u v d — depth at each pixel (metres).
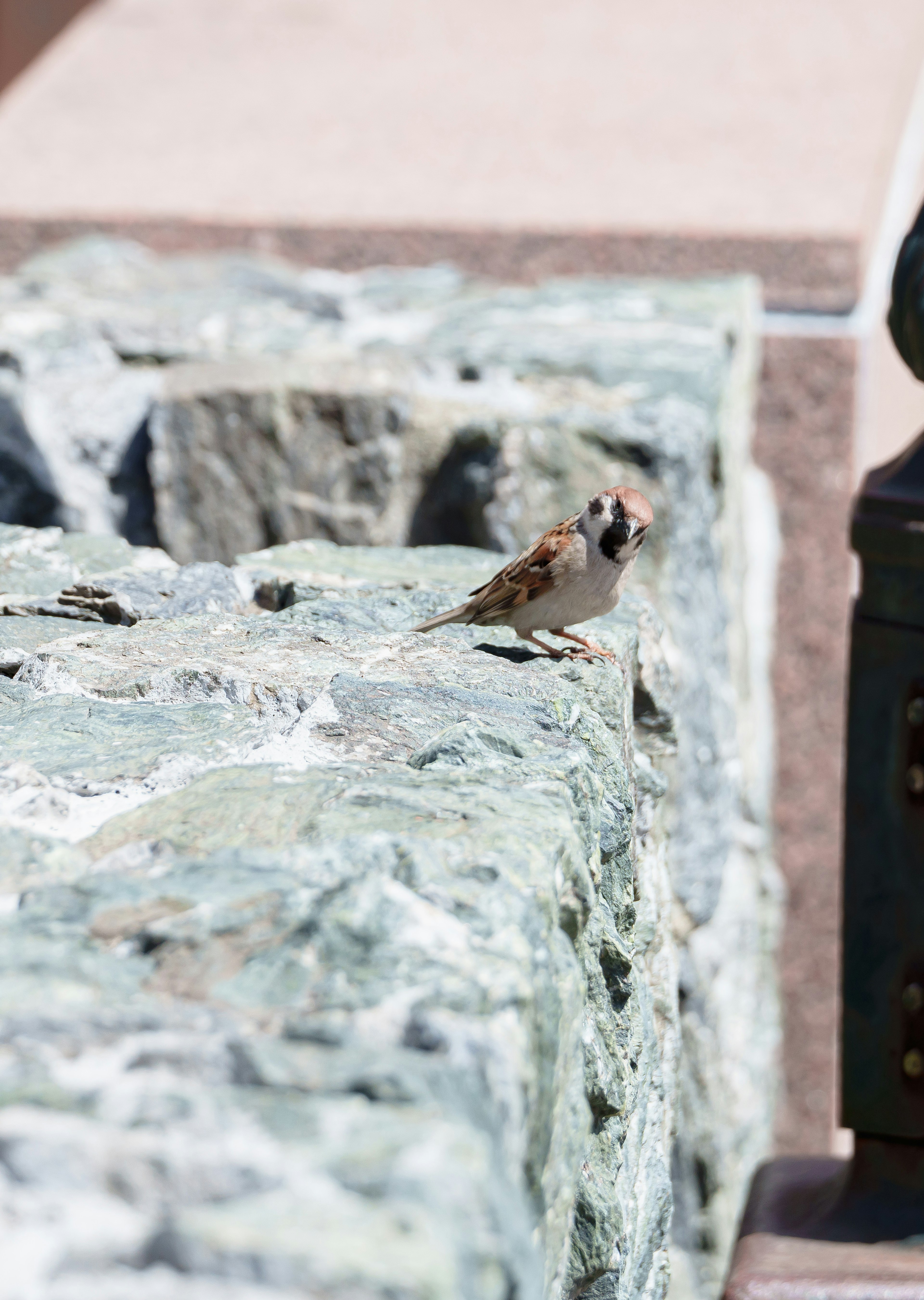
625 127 18.66
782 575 14.70
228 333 12.53
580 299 13.90
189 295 13.77
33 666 6.06
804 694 14.77
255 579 7.72
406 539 10.95
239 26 23.38
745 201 15.98
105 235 16.34
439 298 14.44
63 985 3.48
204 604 7.27
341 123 19.20
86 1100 3.02
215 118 19.64
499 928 3.84
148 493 11.39
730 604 12.57
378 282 15.45
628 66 20.95
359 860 4.12
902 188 18.53
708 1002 11.33
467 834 4.33
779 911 14.66
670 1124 7.53
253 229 16.20
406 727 5.44
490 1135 3.21
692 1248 11.21
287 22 23.42
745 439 13.99
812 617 14.69
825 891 14.93
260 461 10.99
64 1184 2.78
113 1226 2.69
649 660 7.61
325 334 12.77
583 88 20.16
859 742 8.84
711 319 12.87
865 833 8.88
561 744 5.30
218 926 3.78
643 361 11.53
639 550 6.49
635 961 6.31
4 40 28.17
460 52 21.97
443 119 19.22
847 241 14.82
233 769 4.99
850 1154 14.32
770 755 14.75
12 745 5.25
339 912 3.81
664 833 8.00
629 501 6.33
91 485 11.30
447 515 10.87
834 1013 14.93
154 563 8.04
